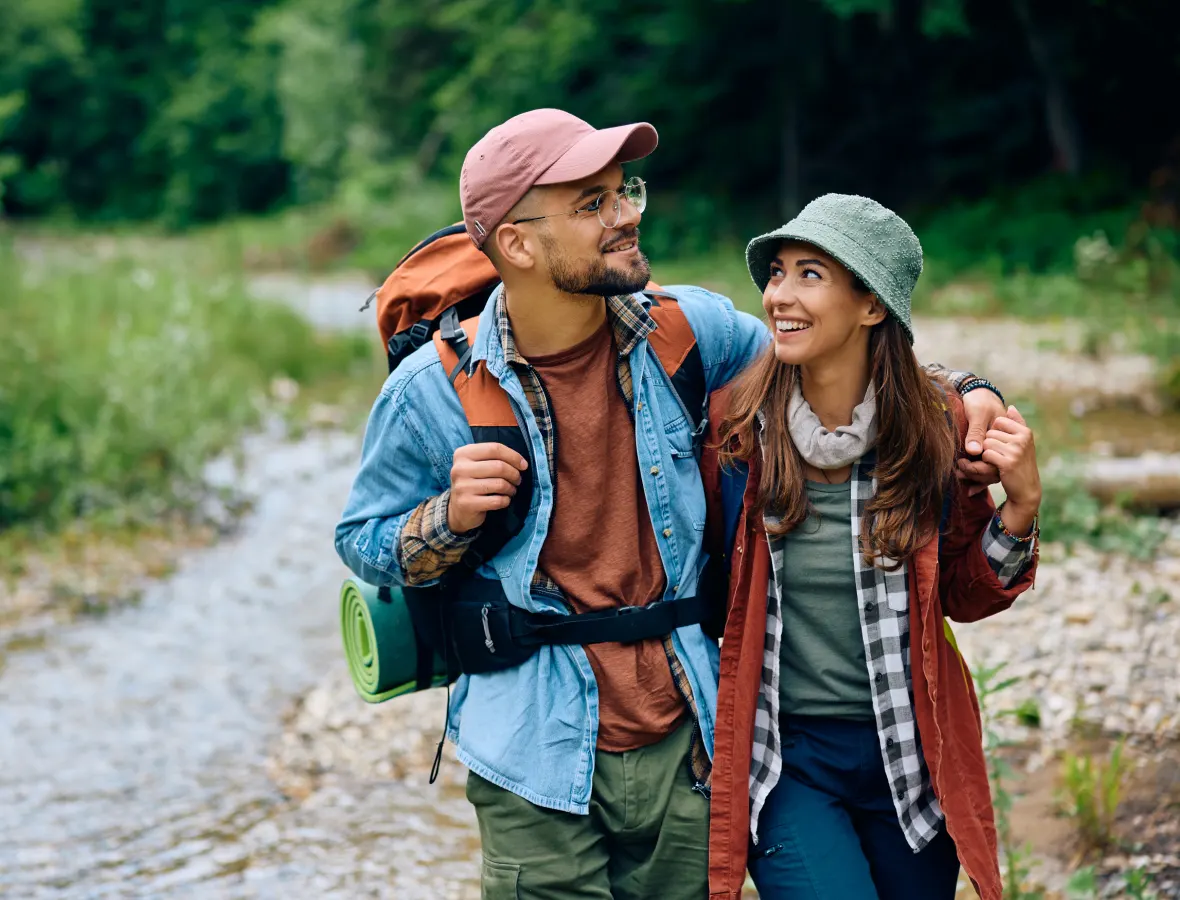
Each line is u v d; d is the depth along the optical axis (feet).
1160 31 67.21
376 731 16.07
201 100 132.57
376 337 47.16
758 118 83.10
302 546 24.14
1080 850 11.63
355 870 12.80
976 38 74.28
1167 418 27.86
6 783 15.19
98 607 21.29
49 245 103.71
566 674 7.61
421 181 99.14
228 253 75.66
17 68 137.49
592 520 7.61
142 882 12.78
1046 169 73.61
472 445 7.31
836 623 7.59
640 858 7.99
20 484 25.41
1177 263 49.24
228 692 17.76
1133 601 17.22
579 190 7.17
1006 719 14.33
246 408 33.73
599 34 84.89
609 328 7.68
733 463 7.66
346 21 106.93
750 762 7.68
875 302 7.14
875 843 7.87
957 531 7.48
